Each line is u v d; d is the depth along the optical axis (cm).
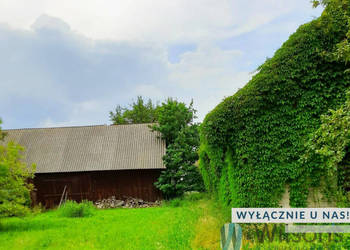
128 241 1156
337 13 1170
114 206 2617
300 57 1156
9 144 1577
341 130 841
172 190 2581
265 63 1197
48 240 1226
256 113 1154
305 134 1148
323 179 1136
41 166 2684
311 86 1159
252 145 1147
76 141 2989
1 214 1483
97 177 2714
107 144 2936
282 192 1135
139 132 3091
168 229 1292
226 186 1309
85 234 1335
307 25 1177
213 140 1162
